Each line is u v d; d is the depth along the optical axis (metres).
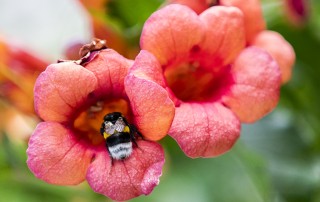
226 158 0.33
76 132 0.26
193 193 0.33
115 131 0.25
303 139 0.38
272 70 0.27
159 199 0.33
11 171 0.36
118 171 0.25
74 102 0.25
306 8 0.37
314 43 0.37
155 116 0.24
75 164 0.25
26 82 0.33
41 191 0.37
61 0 0.44
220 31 0.27
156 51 0.26
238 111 0.28
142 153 0.25
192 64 0.29
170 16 0.26
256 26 0.29
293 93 0.37
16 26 0.45
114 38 0.31
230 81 0.28
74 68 0.25
